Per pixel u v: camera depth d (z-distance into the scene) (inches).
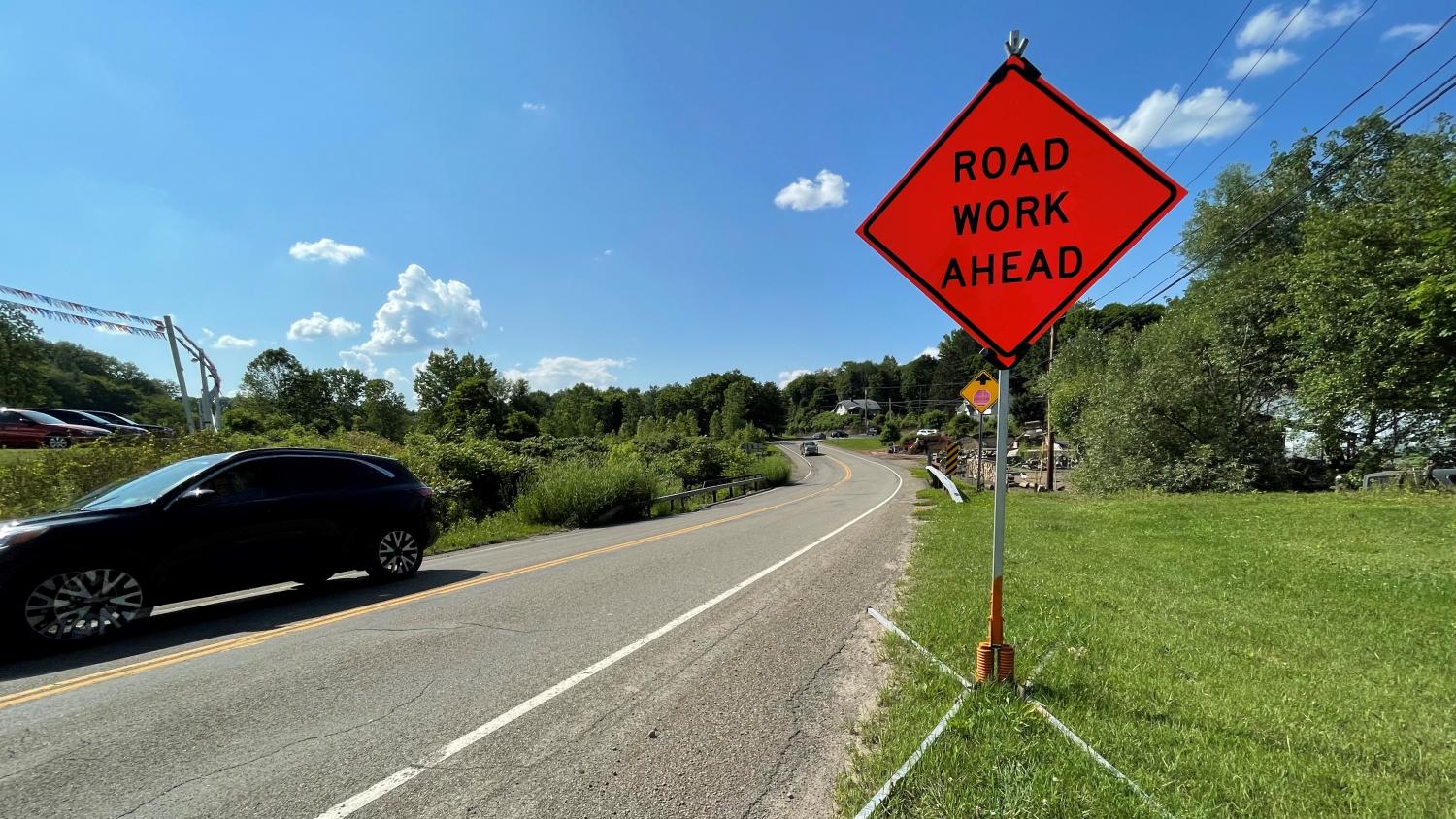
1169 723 127.8
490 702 153.6
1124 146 130.2
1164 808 95.1
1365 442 734.5
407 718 144.5
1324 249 682.2
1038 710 127.2
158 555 224.8
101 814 106.8
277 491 267.7
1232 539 386.3
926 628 201.5
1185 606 228.1
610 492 743.1
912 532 474.0
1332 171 475.2
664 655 187.0
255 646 202.7
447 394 3043.8
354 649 196.4
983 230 138.3
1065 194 133.8
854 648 190.5
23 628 195.8
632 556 386.0
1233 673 158.1
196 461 258.7
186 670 180.4
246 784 116.0
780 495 1162.6
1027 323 137.3
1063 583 265.6
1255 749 116.3
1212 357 874.1
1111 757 112.7
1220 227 1047.0
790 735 133.6
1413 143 687.7
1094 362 1161.4
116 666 186.1
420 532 321.4
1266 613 218.5
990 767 108.5
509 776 118.1
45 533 203.2
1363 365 644.7
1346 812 96.1
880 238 143.6
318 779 117.6
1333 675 157.9
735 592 270.8
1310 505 507.5
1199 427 794.8
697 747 128.7
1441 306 556.7
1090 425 907.4
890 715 139.6
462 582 309.3
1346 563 302.7
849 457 2620.6
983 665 144.6
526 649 193.9
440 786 114.9
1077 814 94.3
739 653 187.5
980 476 930.1
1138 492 766.5
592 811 106.3
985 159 138.0
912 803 101.6
